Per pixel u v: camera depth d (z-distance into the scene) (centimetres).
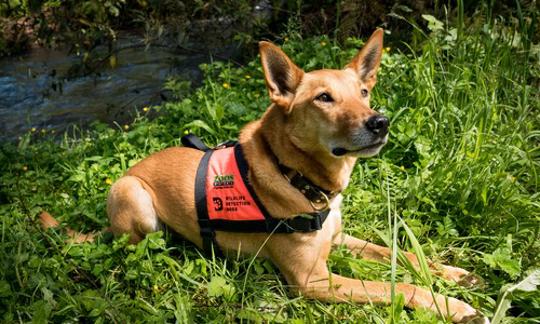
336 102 133
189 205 143
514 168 171
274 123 138
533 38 217
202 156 148
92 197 171
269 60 134
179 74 291
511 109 187
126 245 144
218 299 133
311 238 136
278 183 135
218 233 144
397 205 160
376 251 148
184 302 130
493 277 138
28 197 175
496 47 206
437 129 178
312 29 281
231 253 146
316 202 137
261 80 221
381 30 145
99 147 198
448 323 124
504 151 165
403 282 139
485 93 181
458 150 167
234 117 198
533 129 185
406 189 161
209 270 144
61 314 127
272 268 141
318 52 226
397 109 189
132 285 139
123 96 272
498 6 242
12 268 137
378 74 201
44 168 191
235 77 230
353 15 252
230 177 139
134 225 149
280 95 136
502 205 155
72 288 137
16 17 273
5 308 130
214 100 207
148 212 149
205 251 148
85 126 244
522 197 157
